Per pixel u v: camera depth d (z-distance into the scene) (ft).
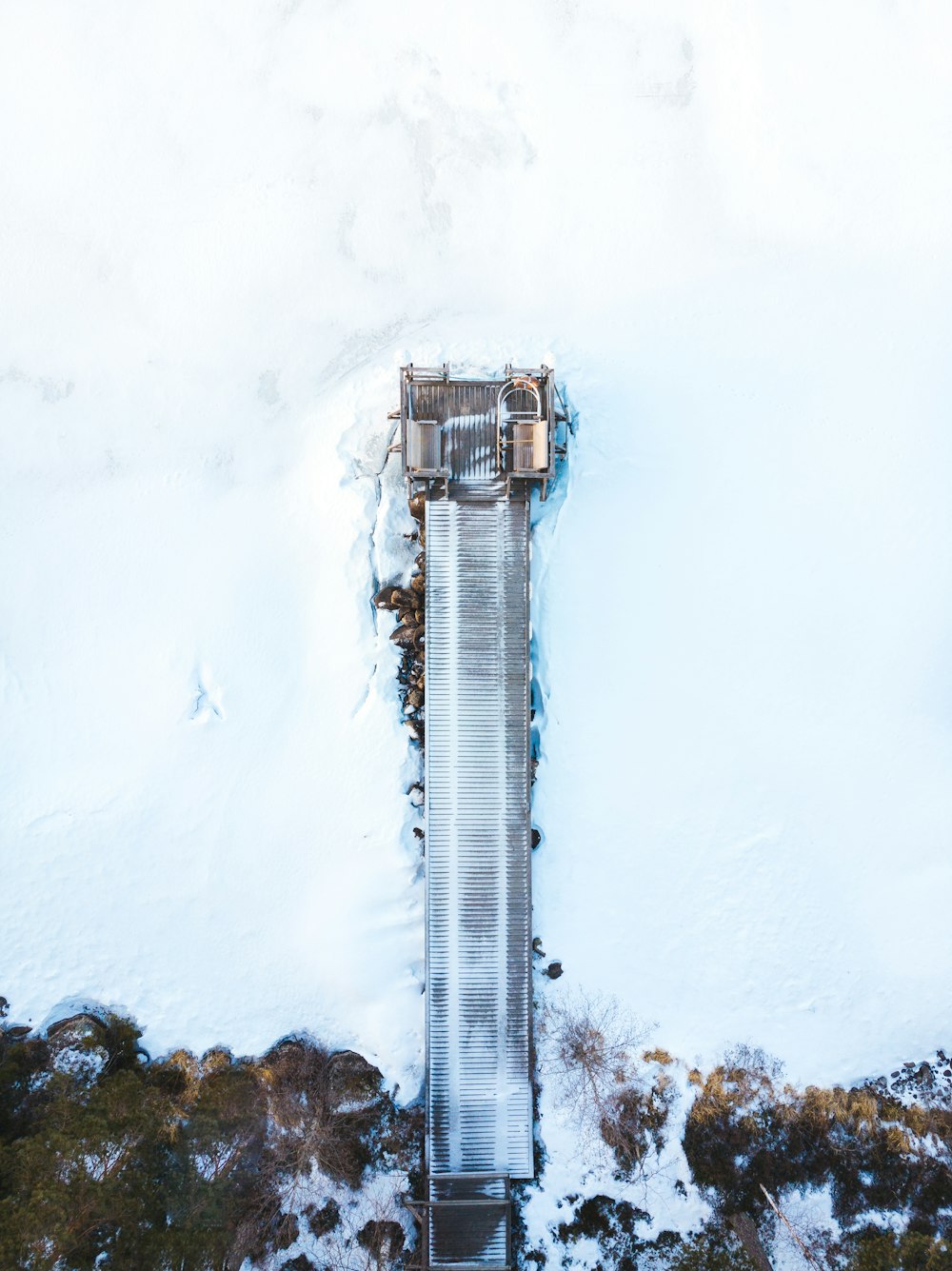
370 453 75.20
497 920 70.85
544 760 73.72
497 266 77.30
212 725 74.08
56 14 76.95
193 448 76.23
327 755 73.77
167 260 76.95
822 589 75.25
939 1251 68.39
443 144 77.36
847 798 74.49
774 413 76.33
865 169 77.41
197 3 77.15
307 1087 70.79
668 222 77.46
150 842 73.72
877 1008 73.41
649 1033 72.90
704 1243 70.23
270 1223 68.85
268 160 77.30
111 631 74.84
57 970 72.79
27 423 76.18
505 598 71.46
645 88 77.56
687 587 75.05
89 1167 64.95
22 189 76.95
